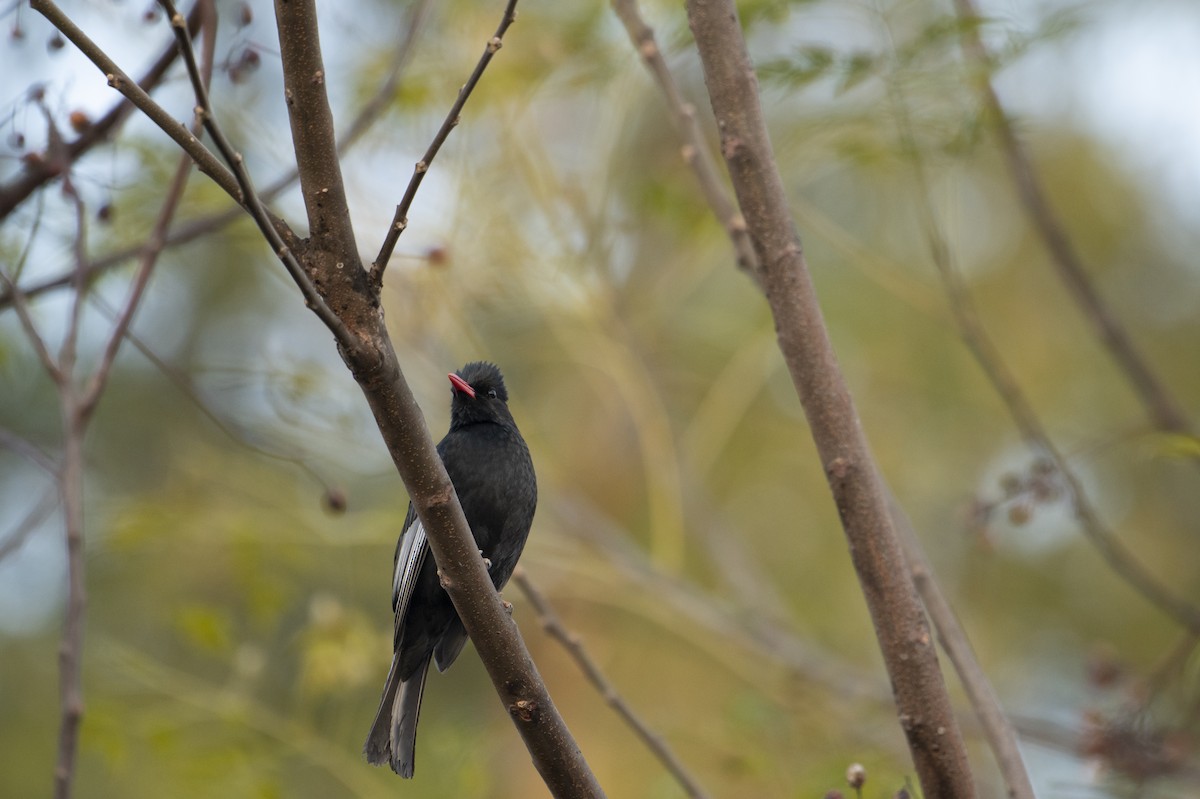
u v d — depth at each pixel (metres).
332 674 11.05
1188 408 17.62
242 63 7.95
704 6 6.26
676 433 14.99
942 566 16.52
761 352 14.38
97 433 16.25
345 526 12.65
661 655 16.78
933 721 5.62
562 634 7.46
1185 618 9.19
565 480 14.47
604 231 12.66
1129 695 10.20
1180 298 18.38
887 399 16.86
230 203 10.05
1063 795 11.29
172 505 12.34
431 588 8.40
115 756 10.56
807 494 17.45
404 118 11.14
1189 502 17.22
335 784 13.38
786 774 11.18
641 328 14.41
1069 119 18.59
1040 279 18.12
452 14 11.59
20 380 12.30
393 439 5.48
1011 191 18.11
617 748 16.12
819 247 17.03
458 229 11.52
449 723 12.77
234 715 10.96
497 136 12.16
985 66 9.33
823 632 16.48
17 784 15.21
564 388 18.11
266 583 12.12
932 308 12.63
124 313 7.62
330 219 5.22
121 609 14.52
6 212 7.74
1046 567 17.00
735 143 6.14
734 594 14.75
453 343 12.34
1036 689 15.98
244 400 12.29
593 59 11.65
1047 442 9.17
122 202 9.53
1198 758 10.05
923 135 9.93
